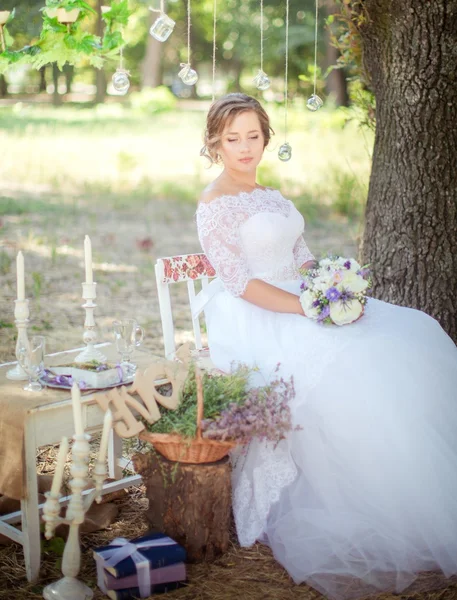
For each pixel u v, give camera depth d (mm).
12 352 5551
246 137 3602
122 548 2951
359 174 11984
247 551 3248
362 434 3127
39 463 4008
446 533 3057
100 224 10305
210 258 3561
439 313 4441
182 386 3207
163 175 14148
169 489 3098
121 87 3963
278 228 3590
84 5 3984
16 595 2916
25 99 29203
